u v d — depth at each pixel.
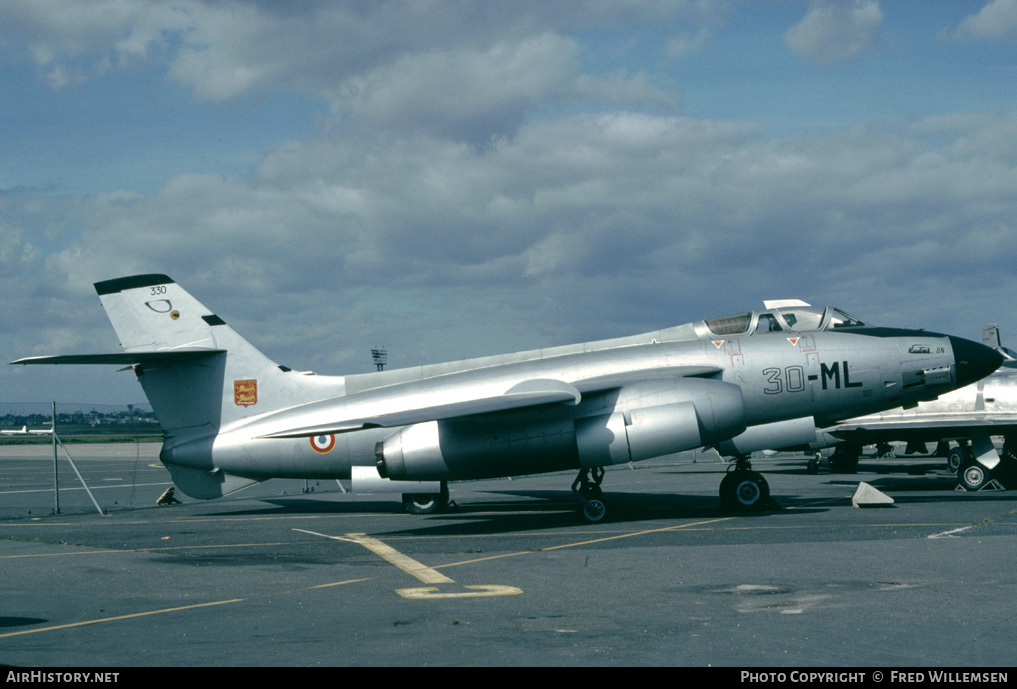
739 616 7.16
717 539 11.90
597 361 16.27
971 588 8.16
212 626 7.16
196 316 17.55
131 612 7.83
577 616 7.28
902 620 6.91
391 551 11.70
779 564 9.66
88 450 62.50
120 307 17.55
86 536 14.20
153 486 28.94
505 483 26.80
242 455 17.19
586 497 14.89
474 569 9.96
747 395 15.82
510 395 14.89
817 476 27.19
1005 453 21.77
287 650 6.28
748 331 16.58
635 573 9.35
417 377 17.19
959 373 16.02
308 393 17.41
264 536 13.86
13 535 14.42
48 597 8.64
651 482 25.34
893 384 15.97
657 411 14.34
